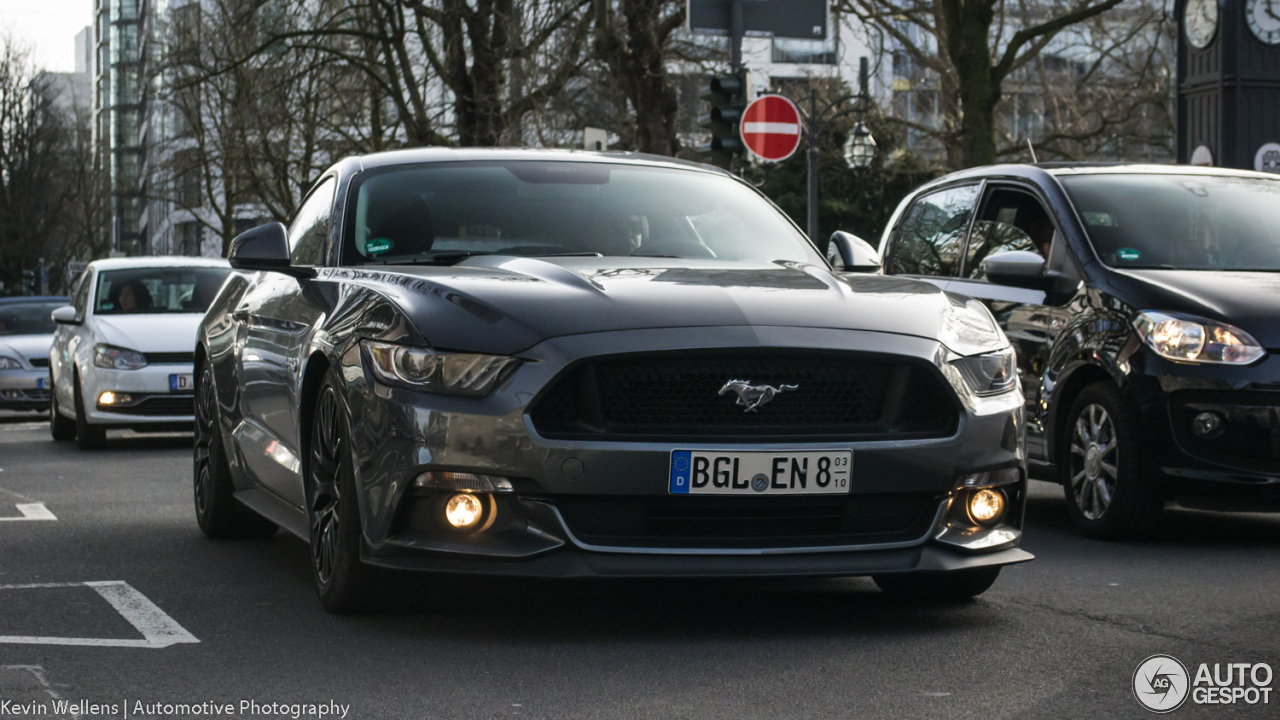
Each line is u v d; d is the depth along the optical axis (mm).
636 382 4949
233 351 7191
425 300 5176
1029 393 8453
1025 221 9000
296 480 6000
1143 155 36312
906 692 4355
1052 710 4145
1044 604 5773
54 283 69938
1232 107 16875
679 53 27141
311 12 28516
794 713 4117
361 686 4438
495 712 4137
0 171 66625
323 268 6316
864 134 28188
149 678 4551
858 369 5113
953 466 5156
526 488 4871
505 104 26453
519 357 4906
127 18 111875
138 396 14383
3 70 66375
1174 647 4969
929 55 31344
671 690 4379
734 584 6117
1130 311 7793
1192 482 7422
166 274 15828
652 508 4980
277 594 6000
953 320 5410
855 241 6969
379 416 5023
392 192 6516
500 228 6309
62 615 5582
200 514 7914
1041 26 24672
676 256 6262
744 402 4961
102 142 72938
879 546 5113
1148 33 33938
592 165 6930
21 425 20219
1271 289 7715
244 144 34344
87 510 9062
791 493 4973
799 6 16516
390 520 5004
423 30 27766
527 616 5473
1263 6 16906
